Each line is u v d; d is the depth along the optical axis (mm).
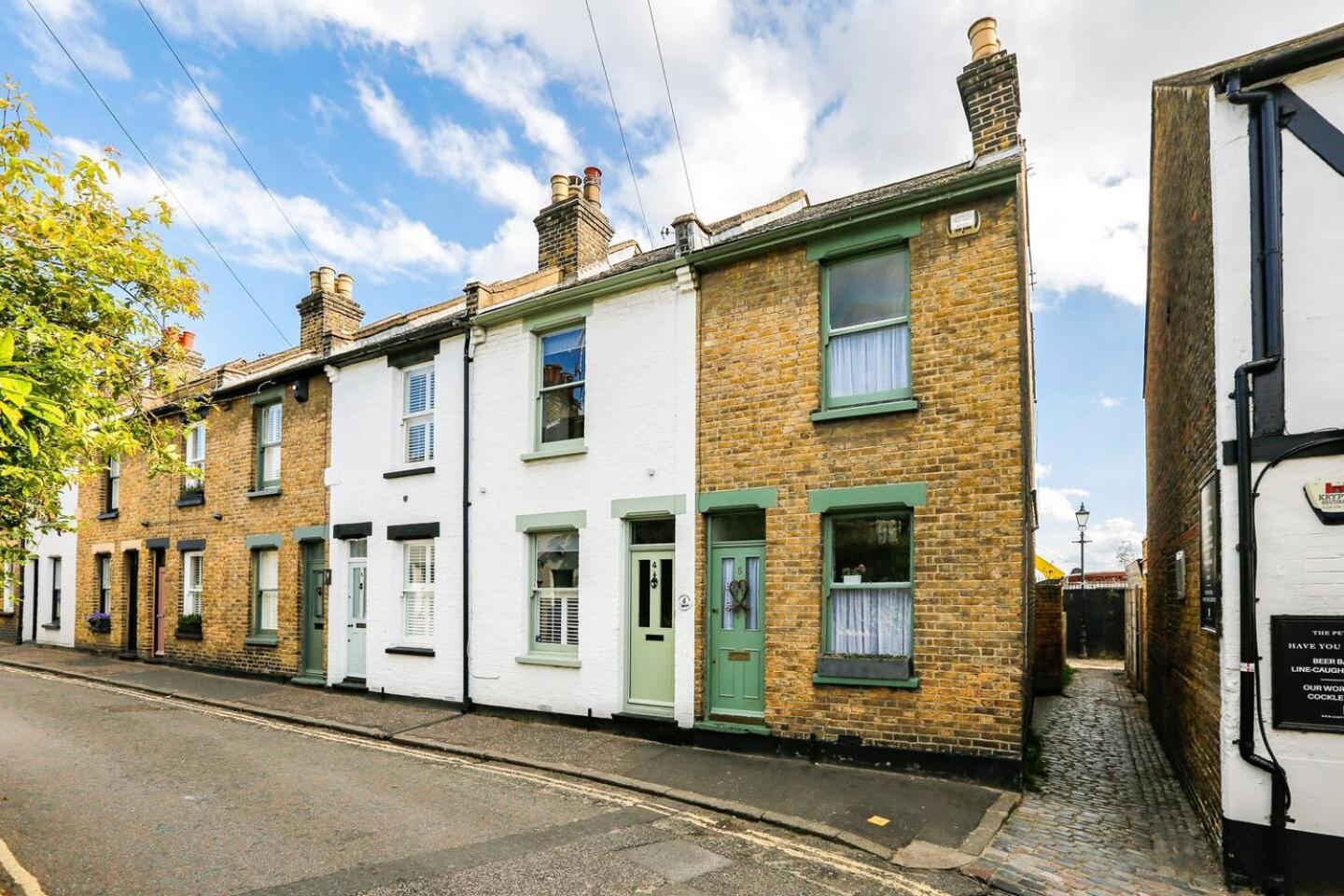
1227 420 5602
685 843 6051
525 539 11062
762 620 8992
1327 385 5273
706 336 9562
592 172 14039
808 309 8828
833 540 8617
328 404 14062
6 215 5309
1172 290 8836
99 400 5484
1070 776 8094
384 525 12852
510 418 11414
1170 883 5332
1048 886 5266
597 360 10500
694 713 9086
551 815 6691
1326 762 5086
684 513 9445
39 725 10328
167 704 12281
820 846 6035
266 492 14805
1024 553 7391
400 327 14484
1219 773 5633
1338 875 4996
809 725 8289
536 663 10586
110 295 6000
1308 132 5453
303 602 14086
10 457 4863
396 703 12070
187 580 16609
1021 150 8164
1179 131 7727
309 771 8133
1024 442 7617
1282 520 5328
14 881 5078
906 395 8273
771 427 8922
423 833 6164
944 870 5539
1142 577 14180
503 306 11492
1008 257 7719
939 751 7574
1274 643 5270
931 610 7730
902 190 9312
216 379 16453
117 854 5656
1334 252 5332
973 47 8727
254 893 5000
